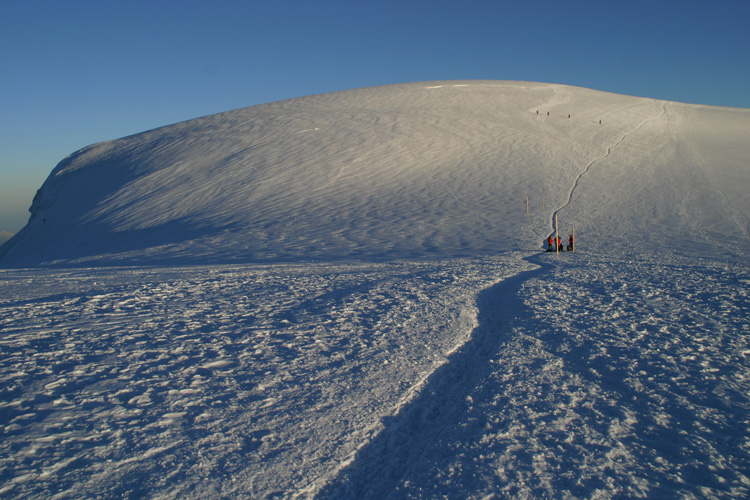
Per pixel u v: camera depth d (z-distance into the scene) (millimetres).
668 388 4562
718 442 3521
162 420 3771
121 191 36500
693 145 39062
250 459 3240
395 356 5441
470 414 4043
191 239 24844
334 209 28750
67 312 7535
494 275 11750
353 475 3186
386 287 9859
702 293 9117
